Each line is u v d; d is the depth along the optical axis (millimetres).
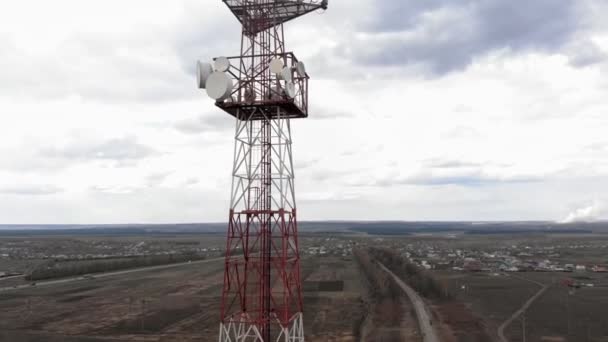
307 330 92562
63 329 97812
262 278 41875
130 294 140625
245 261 42219
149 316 108938
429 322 100188
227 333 41875
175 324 100938
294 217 42406
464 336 90500
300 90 44312
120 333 93938
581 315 108688
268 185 41969
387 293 131250
